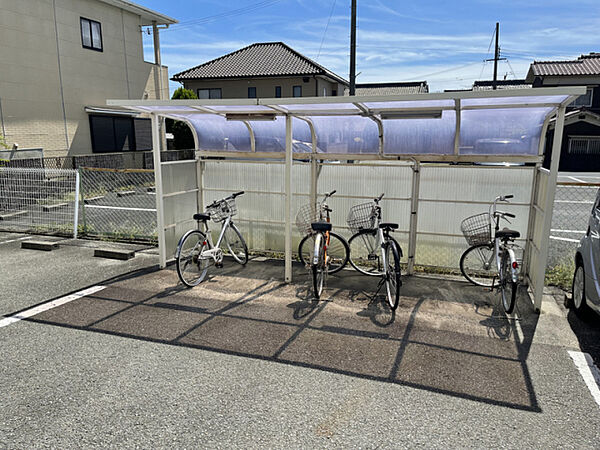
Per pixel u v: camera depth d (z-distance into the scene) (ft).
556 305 14.26
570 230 26.13
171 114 17.98
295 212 19.54
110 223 26.37
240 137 19.71
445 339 11.82
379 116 16.51
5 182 27.25
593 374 10.09
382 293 15.47
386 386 9.53
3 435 7.82
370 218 17.16
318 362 10.55
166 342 11.50
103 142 48.26
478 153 16.34
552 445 7.72
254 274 17.65
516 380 9.80
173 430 8.02
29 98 39.83
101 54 47.34
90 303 14.17
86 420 8.27
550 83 74.13
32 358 10.57
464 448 7.63
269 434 7.93
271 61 80.23
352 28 39.60
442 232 17.34
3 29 37.24
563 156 68.08
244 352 11.00
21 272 17.43
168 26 55.98
